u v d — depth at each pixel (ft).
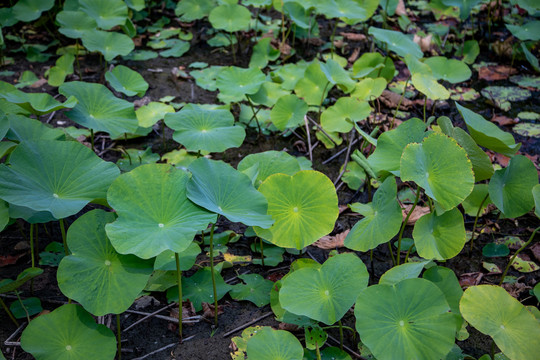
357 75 13.84
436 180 9.18
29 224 11.20
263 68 16.28
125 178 8.71
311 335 8.75
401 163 8.97
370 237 9.45
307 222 9.55
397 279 8.70
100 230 8.52
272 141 13.71
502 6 18.79
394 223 9.25
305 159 12.60
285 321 9.04
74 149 8.89
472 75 16.37
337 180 12.39
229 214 8.84
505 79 16.14
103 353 8.26
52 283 10.06
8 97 10.67
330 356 8.85
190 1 18.04
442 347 8.04
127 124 11.51
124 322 9.50
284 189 9.56
